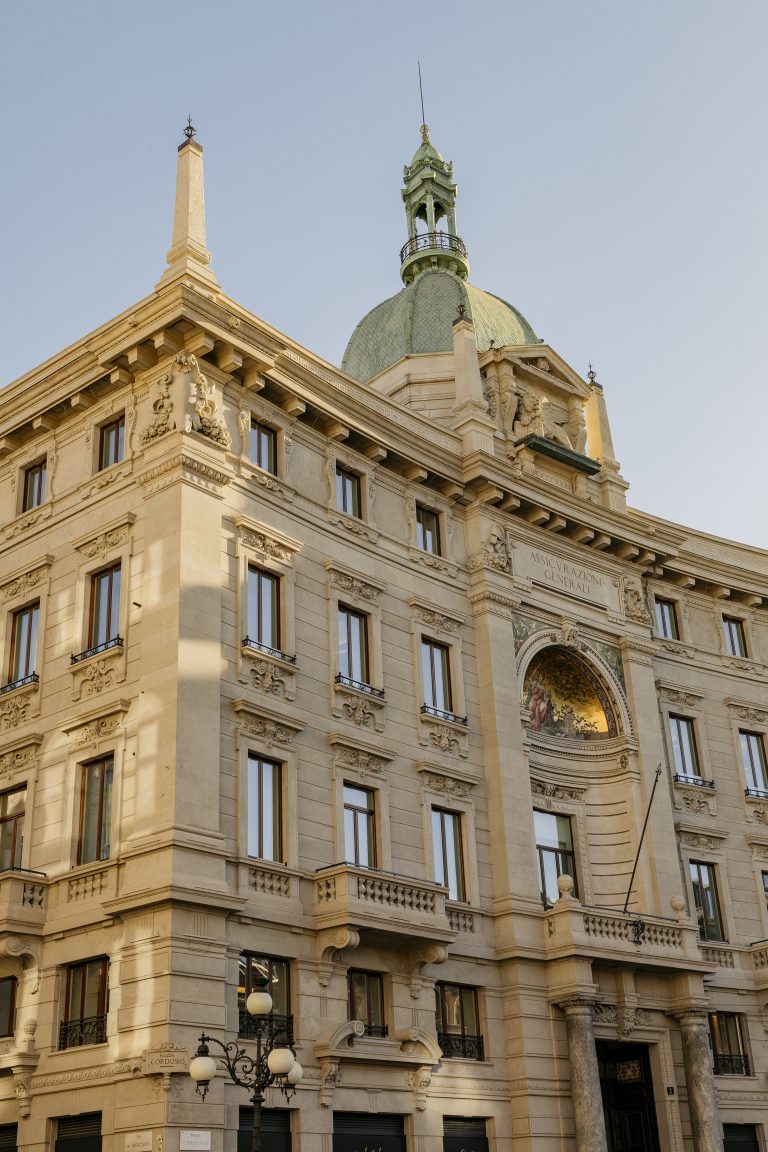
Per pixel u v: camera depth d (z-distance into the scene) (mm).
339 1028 28828
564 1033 34438
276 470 34094
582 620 41219
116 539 31828
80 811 29938
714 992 40031
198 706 28922
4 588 34281
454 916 33688
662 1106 36344
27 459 35469
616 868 39531
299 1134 27703
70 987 28391
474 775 36094
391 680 34906
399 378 46469
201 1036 24094
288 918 29141
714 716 44938
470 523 39438
